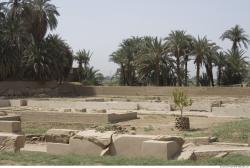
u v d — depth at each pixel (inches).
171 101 1578.5
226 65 2578.7
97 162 366.9
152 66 2374.5
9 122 708.7
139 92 2021.4
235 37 2807.6
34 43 2253.9
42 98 1889.8
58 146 494.6
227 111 1077.1
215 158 421.4
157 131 770.8
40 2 2290.8
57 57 2314.2
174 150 433.1
